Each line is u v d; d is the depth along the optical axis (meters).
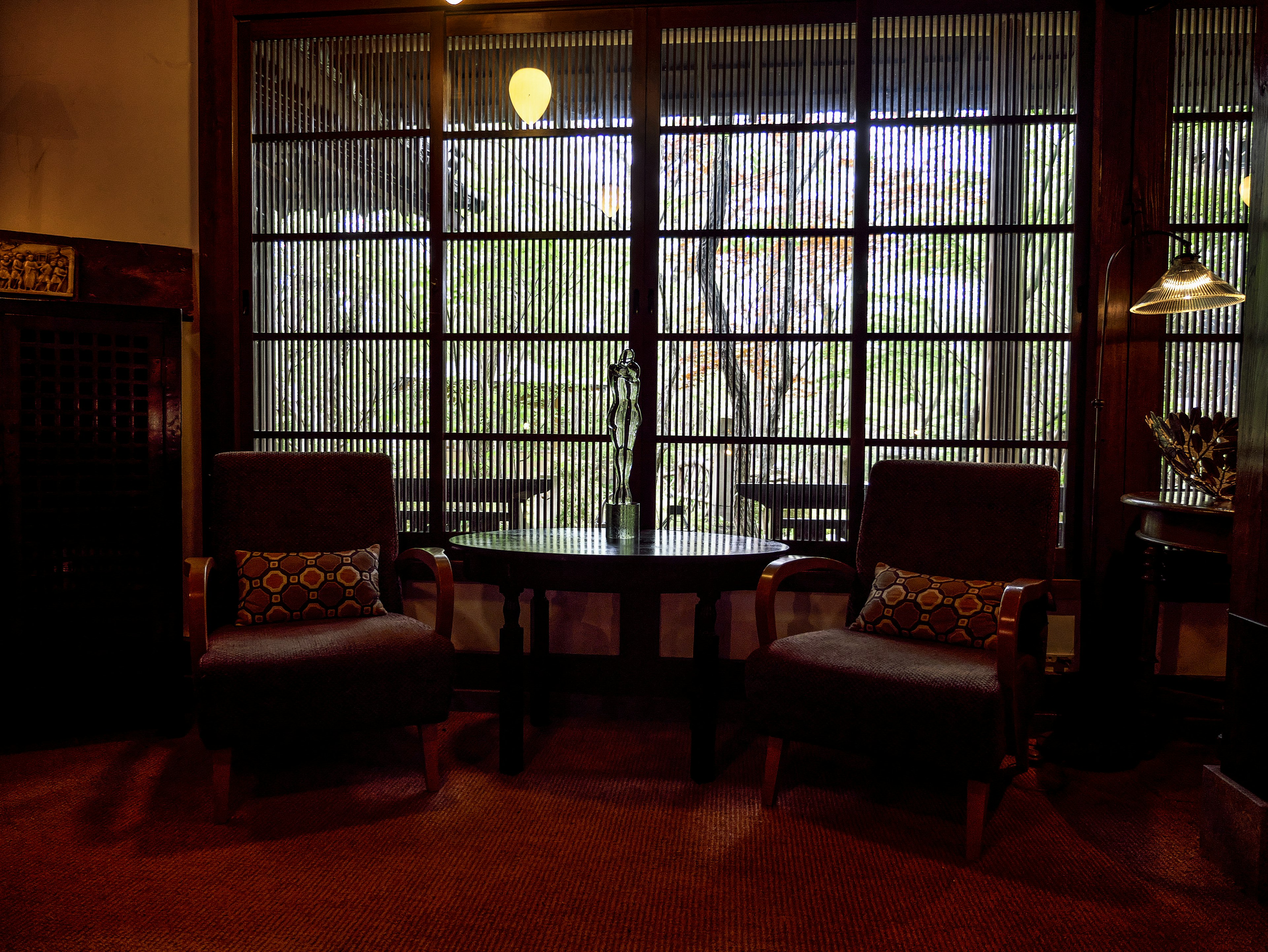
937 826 2.04
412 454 3.08
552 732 2.72
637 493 3.00
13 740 2.53
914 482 2.49
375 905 1.67
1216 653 2.78
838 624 2.89
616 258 2.98
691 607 2.90
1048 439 2.86
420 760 2.44
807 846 1.94
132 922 1.60
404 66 3.03
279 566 2.44
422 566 3.02
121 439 2.72
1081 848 1.94
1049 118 2.82
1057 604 2.69
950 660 2.03
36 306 2.51
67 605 2.58
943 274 2.89
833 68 2.89
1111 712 2.77
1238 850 1.78
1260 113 1.86
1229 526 2.10
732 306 2.95
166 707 2.62
